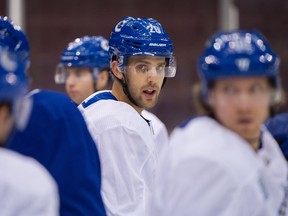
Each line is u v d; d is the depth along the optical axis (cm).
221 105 585
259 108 585
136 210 852
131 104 907
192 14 2147
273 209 608
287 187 621
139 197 859
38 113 675
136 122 879
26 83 554
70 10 2105
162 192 598
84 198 671
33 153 669
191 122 605
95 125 862
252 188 578
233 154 580
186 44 2138
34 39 2088
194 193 573
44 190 533
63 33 2097
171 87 2062
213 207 572
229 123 588
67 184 670
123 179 850
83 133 690
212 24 2147
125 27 895
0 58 535
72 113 689
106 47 1148
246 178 577
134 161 866
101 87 1148
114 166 848
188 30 2141
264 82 585
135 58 887
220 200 572
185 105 2058
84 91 1141
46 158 670
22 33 770
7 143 604
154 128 1044
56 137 674
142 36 884
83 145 684
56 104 685
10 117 536
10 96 530
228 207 572
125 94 902
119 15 2127
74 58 1134
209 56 587
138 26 890
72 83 1143
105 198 840
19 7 2064
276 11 2148
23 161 541
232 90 582
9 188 522
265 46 592
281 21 2148
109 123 863
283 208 618
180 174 578
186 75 2094
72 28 2105
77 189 671
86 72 1139
